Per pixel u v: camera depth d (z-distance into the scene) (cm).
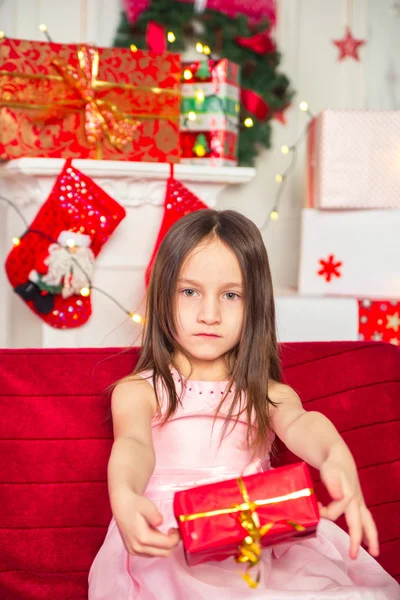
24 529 128
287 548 119
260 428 128
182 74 243
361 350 148
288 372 143
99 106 228
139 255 238
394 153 231
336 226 234
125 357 141
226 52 273
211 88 242
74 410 134
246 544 93
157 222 239
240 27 273
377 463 139
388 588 110
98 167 224
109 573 116
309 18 294
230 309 127
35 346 253
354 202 230
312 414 121
